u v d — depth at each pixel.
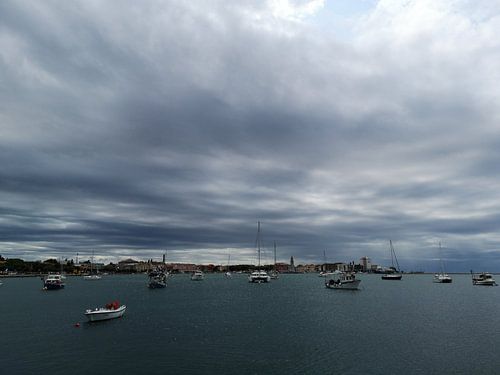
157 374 38.78
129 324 67.69
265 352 46.66
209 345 50.50
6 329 62.88
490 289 172.12
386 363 41.81
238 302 108.12
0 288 177.00
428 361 42.47
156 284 174.12
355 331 59.91
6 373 39.56
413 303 103.56
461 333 57.91
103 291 157.00
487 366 40.62
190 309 91.12
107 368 40.88
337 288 163.75
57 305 99.94
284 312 84.19
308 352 46.53
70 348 49.31
